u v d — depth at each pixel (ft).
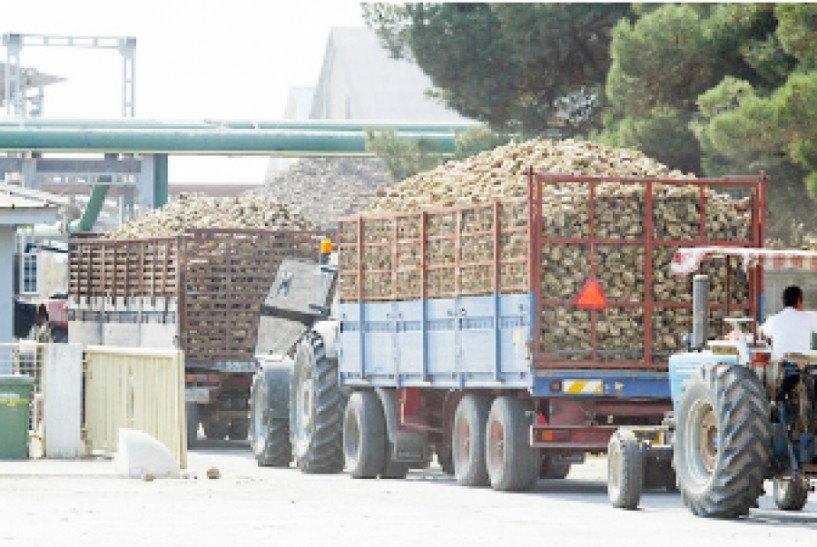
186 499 124.47
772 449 109.40
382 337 155.84
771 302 185.37
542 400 135.13
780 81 222.28
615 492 120.06
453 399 150.41
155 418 159.74
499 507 120.88
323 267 194.70
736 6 226.17
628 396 132.77
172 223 230.89
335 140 495.41
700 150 231.09
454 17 285.43
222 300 218.18
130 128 495.00
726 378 108.88
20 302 337.52
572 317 131.85
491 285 136.77
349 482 152.25
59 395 170.71
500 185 140.87
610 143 239.91
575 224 131.85
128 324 233.55
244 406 221.66
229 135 493.36
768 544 93.35
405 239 151.12
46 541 92.27
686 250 120.26
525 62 282.97
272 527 102.27
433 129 491.72
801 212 215.92
